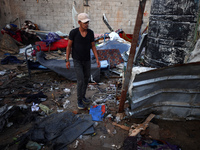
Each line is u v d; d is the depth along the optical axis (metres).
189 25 2.82
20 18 9.86
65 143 2.24
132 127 2.53
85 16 2.45
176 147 2.17
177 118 2.77
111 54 5.57
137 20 2.20
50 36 8.09
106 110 3.07
